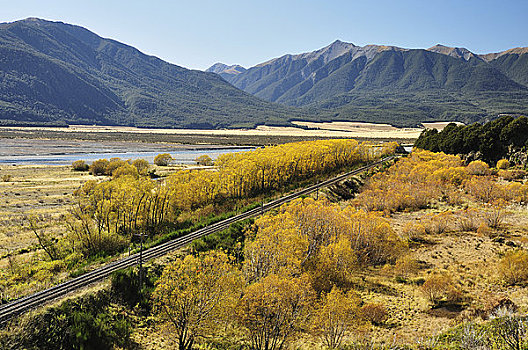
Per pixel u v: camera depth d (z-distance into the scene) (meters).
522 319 36.47
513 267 52.72
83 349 37.41
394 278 58.25
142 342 40.09
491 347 32.44
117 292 44.75
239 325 42.69
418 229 75.38
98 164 149.38
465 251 64.50
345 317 43.44
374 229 66.50
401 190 101.25
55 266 54.91
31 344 35.97
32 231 74.62
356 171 131.50
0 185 120.81
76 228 65.62
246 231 65.31
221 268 43.72
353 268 58.56
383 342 40.62
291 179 122.81
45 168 158.00
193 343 40.75
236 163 114.94
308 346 40.94
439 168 119.50
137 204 77.50
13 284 48.47
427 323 44.50
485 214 77.38
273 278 43.91
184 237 63.84
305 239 60.09
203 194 95.12
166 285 42.03
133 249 61.31
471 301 48.44
